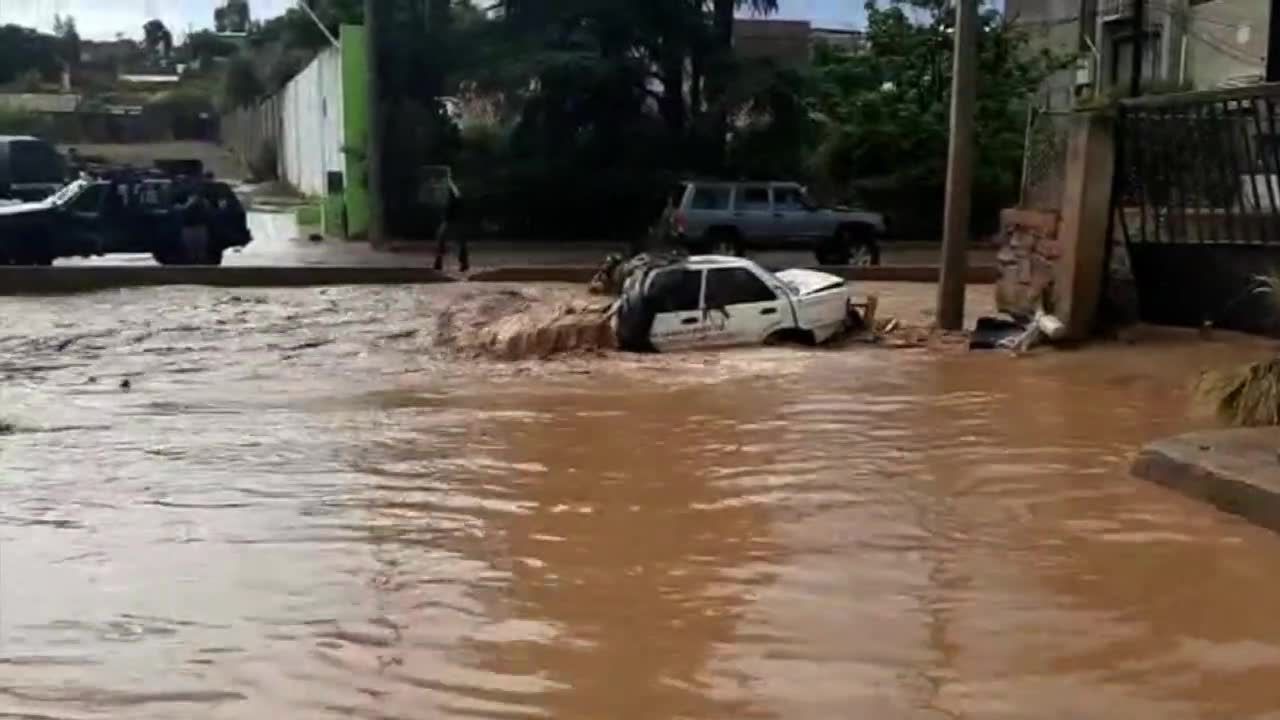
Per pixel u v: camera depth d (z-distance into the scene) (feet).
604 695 16.97
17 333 60.70
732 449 32.32
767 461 30.81
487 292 75.36
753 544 23.72
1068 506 25.98
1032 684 17.06
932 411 37.58
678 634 19.15
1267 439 28.48
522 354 52.65
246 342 57.67
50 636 19.38
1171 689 16.81
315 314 66.69
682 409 38.55
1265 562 22.03
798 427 35.17
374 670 17.95
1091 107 51.62
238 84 213.05
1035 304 54.95
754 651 18.40
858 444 32.71
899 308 69.51
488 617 20.04
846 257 96.17
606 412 38.19
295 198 155.53
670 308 52.95
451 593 21.18
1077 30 124.67
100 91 264.52
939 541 23.66
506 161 118.42
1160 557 22.40
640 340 52.90
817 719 16.06
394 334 59.36
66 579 22.17
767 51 155.53
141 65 306.96
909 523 24.93
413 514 26.30
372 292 76.48
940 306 58.54
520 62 115.24
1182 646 18.29
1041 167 56.70
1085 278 51.42
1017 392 40.98
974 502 26.48
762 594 20.86
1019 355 49.88
